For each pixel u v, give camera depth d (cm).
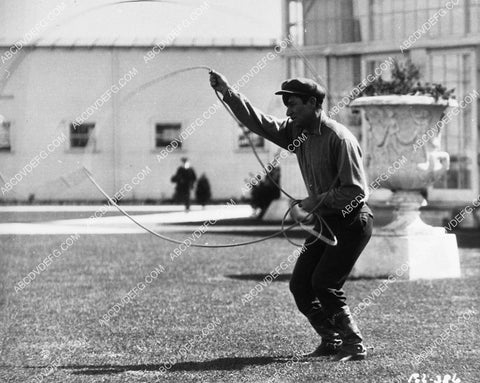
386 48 4147
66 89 6506
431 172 2220
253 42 6362
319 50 4275
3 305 1844
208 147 6719
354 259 1282
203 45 6481
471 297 1867
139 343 1444
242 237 3488
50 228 4103
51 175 6397
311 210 1270
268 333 1507
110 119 6625
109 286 2152
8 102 6294
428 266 2205
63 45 6406
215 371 1232
